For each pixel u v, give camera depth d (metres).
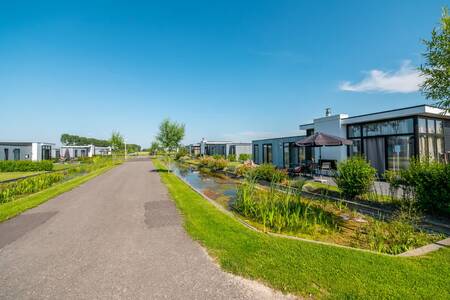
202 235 4.96
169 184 12.77
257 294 2.98
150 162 36.84
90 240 4.89
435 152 12.02
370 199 7.48
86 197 9.38
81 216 6.67
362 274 3.27
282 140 21.08
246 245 4.37
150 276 3.47
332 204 7.47
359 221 5.93
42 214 6.91
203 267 3.70
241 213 6.96
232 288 3.12
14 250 4.45
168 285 3.23
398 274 3.24
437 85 4.45
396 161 12.12
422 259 3.66
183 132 21.16
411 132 11.43
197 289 3.12
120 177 16.42
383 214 6.32
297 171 13.82
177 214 6.75
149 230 5.44
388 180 7.20
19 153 31.75
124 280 3.38
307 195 8.89
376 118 12.45
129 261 3.95
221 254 4.06
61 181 15.16
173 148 21.70
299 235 5.09
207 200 8.52
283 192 9.19
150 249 4.40
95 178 15.88
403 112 11.21
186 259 3.97
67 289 3.19
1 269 3.75
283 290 3.03
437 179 5.56
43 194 9.84
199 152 52.97
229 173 18.23
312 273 3.34
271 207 6.31
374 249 4.34
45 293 3.11
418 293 2.85
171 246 4.52
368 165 7.85
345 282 3.10
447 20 4.18
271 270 3.46
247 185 8.23
